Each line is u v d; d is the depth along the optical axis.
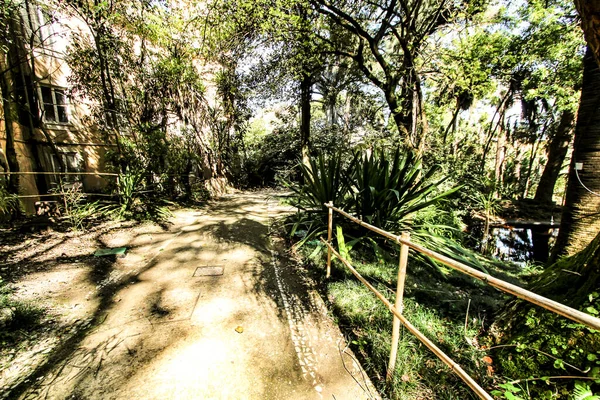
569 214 2.76
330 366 1.65
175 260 3.34
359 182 3.67
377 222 3.38
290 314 2.19
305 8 5.61
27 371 1.58
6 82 4.85
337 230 3.19
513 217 10.46
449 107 11.78
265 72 8.41
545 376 1.28
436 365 1.58
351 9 6.54
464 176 8.18
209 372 1.59
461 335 1.82
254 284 2.71
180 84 7.48
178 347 1.79
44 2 5.32
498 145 13.59
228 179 10.98
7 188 4.47
